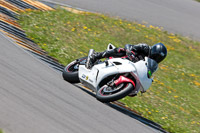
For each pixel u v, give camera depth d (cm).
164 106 3098
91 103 2088
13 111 1434
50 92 1961
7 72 2019
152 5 7044
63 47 3638
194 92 3919
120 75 2250
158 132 2242
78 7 5500
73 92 2205
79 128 1520
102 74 2266
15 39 3098
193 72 4656
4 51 2494
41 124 1397
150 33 5478
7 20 3688
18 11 4225
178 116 2961
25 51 2817
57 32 4034
